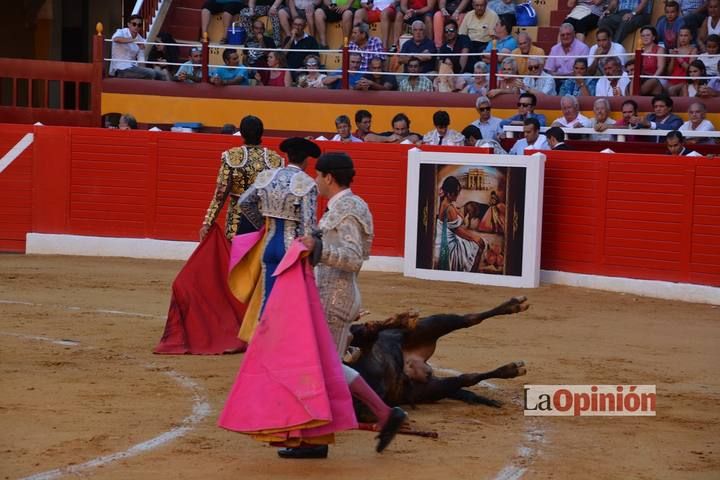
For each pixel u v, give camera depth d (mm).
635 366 21922
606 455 15172
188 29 50031
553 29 45375
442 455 14930
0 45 62000
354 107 43812
